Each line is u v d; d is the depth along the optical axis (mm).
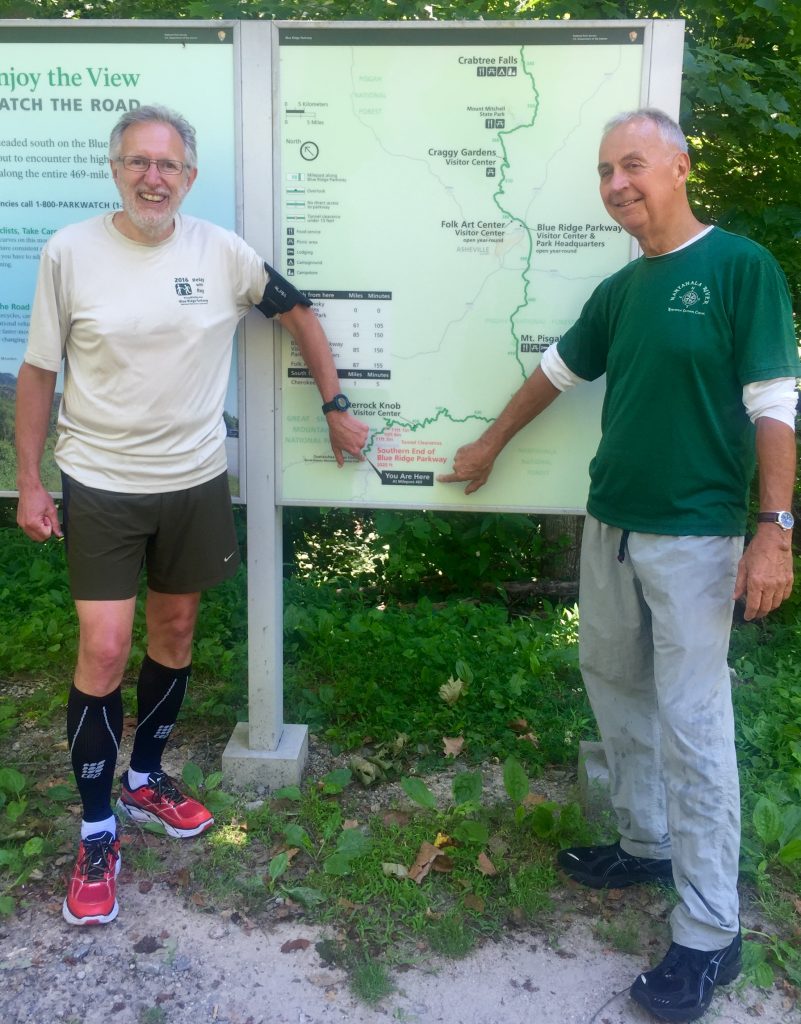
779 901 2631
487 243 2803
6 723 3473
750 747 3443
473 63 2697
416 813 2996
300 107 2754
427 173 2771
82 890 2496
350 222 2812
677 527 2234
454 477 2910
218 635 4203
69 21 2736
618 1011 2271
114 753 2564
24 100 2797
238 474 2977
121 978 2330
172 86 2771
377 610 4547
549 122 2719
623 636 2475
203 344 2457
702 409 2186
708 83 3883
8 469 3023
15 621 4258
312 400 2932
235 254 2551
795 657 4297
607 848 2711
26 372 2424
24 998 2262
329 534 5719
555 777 3311
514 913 2557
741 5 4301
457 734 3512
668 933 2521
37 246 2883
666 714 2246
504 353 2865
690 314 2152
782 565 2051
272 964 2385
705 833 2238
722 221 4465
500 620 4566
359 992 2289
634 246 2773
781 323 2076
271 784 3107
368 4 4238
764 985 2334
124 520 2447
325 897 2588
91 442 2416
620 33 2646
